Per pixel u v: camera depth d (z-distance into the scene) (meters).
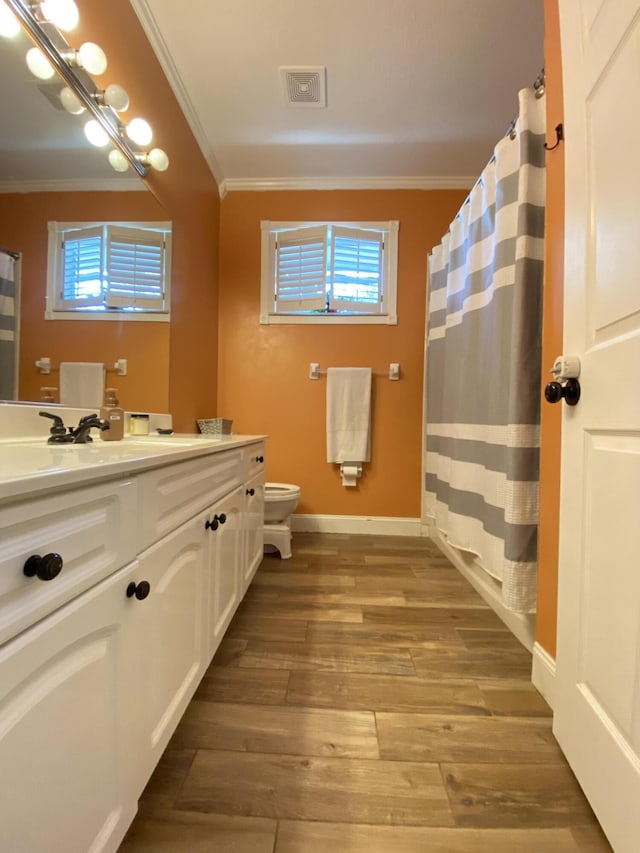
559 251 1.24
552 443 1.26
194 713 1.15
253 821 0.85
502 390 1.57
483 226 1.80
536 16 1.69
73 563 0.57
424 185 2.86
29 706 0.49
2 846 0.46
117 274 1.62
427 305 2.88
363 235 2.88
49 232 1.28
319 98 2.15
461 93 2.11
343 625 1.65
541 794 0.93
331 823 0.85
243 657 1.42
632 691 0.74
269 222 2.91
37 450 0.92
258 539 1.99
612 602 0.81
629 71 0.77
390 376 2.90
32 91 1.18
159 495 0.85
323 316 2.91
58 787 0.55
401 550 2.59
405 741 1.07
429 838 0.83
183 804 0.88
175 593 0.93
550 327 1.28
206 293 2.62
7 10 1.06
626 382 0.78
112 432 1.31
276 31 1.78
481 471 1.77
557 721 1.03
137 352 1.78
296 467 2.95
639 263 0.75
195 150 2.35
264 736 1.07
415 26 1.74
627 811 0.73
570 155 1.00
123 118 1.62
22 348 1.21
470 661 1.43
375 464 2.93
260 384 2.94
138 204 1.74
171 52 1.89
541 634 1.29
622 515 0.78
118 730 0.69
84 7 1.35
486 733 1.10
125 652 0.71
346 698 1.23
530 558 1.42
